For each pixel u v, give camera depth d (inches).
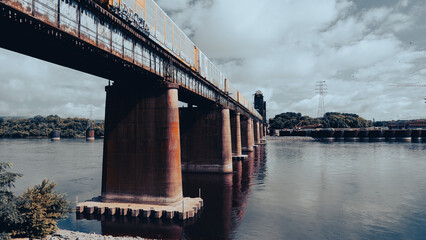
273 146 5157.5
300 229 1074.1
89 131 7775.6
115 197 1230.9
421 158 3176.7
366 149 4372.5
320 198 1503.4
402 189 1701.5
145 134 1214.3
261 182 1897.1
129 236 985.5
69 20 705.6
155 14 1141.7
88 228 1037.8
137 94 1231.5
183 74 1531.7
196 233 1018.7
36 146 5374.0
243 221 1147.9
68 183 1811.0
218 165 2197.3
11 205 749.3
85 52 842.8
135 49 1019.3
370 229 1077.1
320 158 3216.0
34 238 797.9
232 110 3041.3
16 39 715.4
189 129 2263.8
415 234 1029.8
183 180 1952.5
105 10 820.6
